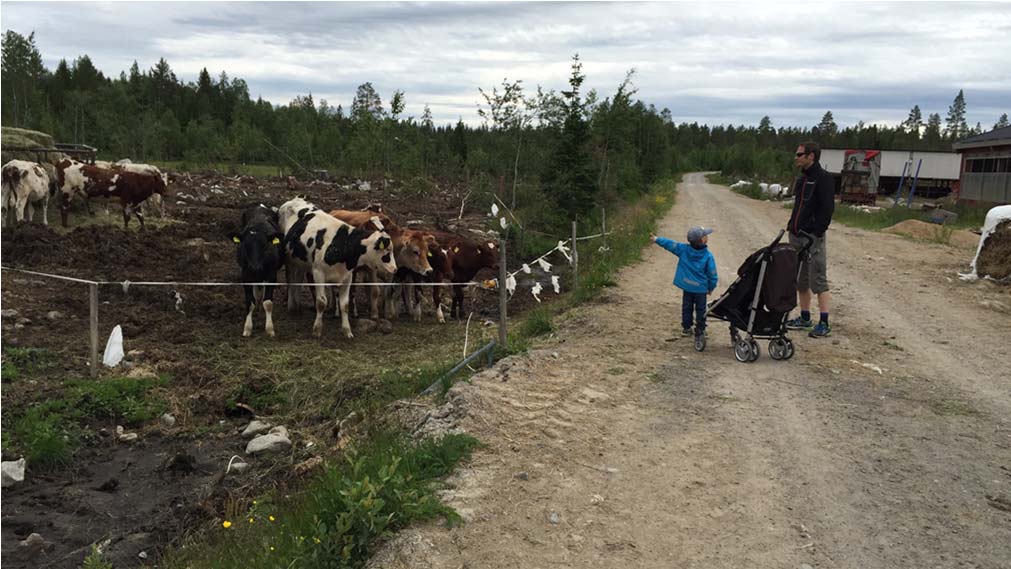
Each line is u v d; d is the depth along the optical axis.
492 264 12.41
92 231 15.51
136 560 5.41
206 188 28.19
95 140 56.03
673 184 64.38
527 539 4.52
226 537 5.09
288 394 8.38
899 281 13.72
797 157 9.15
